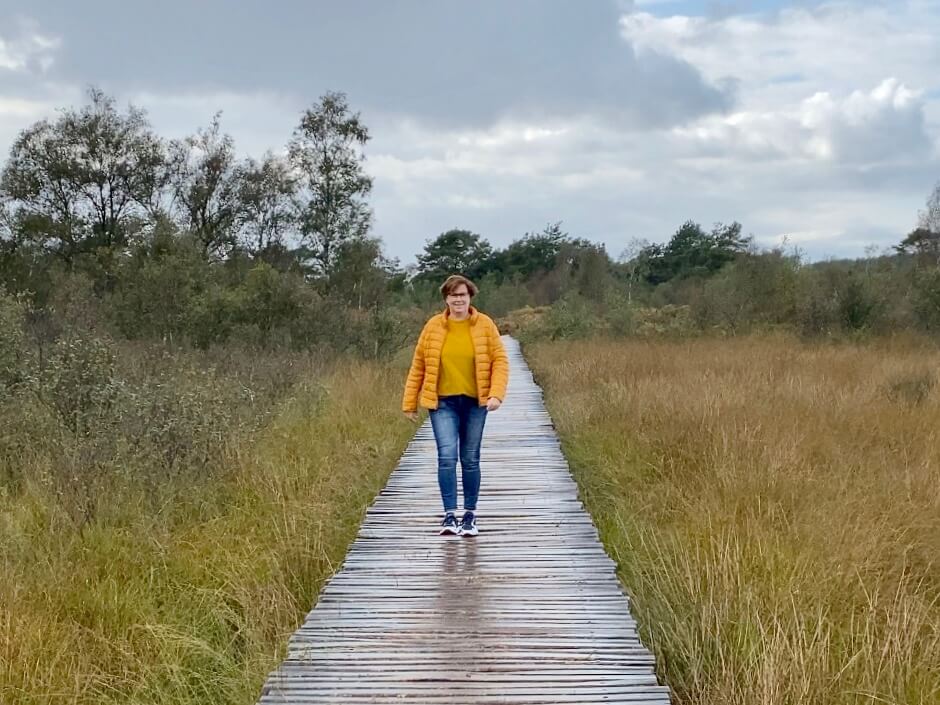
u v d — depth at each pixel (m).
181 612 5.43
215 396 9.35
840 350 19.66
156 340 16.08
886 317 23.50
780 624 4.70
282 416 10.79
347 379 14.91
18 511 6.80
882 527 6.25
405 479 8.51
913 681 4.36
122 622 5.21
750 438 8.51
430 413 6.43
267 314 18.28
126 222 26.58
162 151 27.28
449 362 6.24
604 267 48.44
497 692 4.00
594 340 25.58
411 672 4.21
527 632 4.69
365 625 4.80
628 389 12.66
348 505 7.91
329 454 9.55
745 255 27.31
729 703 4.15
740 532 6.29
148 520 6.59
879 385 12.71
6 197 25.91
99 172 26.70
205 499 7.44
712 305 26.55
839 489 7.15
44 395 8.62
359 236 23.88
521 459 9.39
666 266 54.41
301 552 6.36
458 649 4.47
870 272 25.59
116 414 7.92
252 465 8.23
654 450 9.10
